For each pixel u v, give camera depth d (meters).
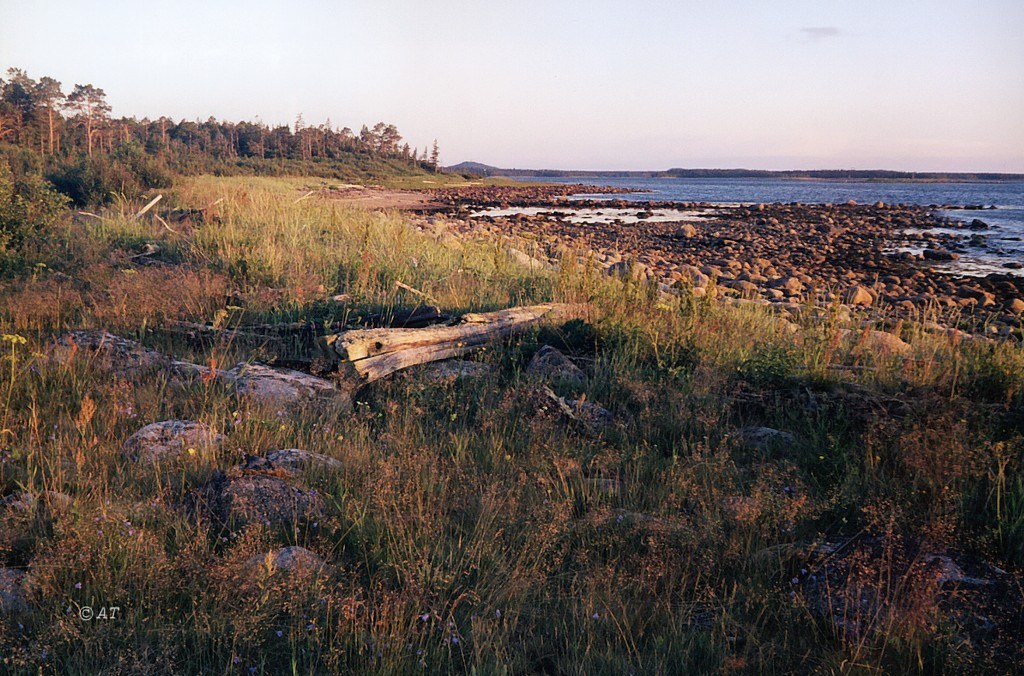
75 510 4.01
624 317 8.55
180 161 80.81
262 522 4.17
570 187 140.88
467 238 19.73
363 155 137.50
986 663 3.18
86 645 3.06
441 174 151.88
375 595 3.59
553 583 3.87
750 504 4.44
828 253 27.84
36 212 13.88
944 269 23.50
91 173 24.47
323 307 9.30
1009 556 4.09
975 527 4.41
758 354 7.41
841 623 3.52
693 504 4.77
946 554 3.99
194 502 4.37
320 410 6.24
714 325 8.27
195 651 3.15
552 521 4.22
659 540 4.18
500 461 5.38
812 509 4.51
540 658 3.34
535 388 6.60
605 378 7.24
